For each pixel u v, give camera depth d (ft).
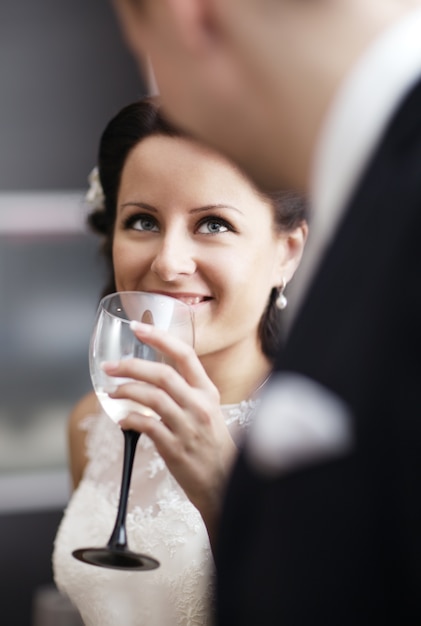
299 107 2.19
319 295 2.14
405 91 2.09
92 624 7.48
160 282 6.59
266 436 2.07
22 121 15.29
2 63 15.28
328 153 2.16
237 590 2.18
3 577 15.19
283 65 2.16
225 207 6.49
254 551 2.15
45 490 15.43
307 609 2.07
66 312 15.53
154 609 7.13
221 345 6.64
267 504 2.11
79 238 15.48
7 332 15.46
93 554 5.71
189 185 6.47
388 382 2.03
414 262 2.03
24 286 15.44
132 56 15.46
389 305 2.04
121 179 6.78
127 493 5.68
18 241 15.38
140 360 5.36
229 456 5.56
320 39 2.15
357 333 2.06
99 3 15.40
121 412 5.45
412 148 2.09
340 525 2.04
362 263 2.10
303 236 6.85
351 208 2.13
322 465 2.04
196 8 2.16
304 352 2.11
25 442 15.49
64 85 15.37
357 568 2.05
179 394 5.40
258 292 6.69
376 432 2.03
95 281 15.55
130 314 5.54
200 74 2.21
